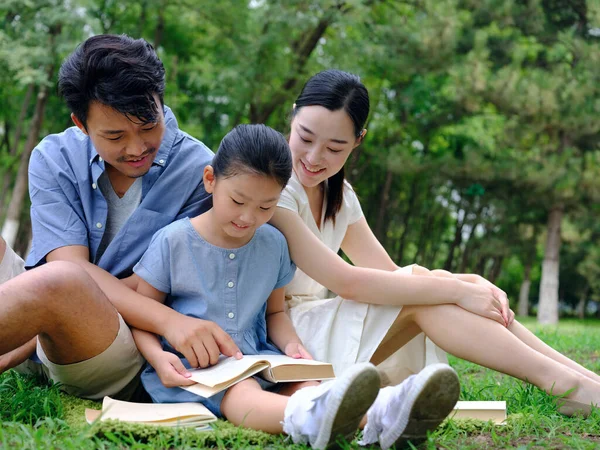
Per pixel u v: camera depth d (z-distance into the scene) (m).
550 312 17.31
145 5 14.79
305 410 2.15
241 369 2.43
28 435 2.07
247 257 2.75
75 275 2.41
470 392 3.11
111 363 2.62
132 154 2.61
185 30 16.11
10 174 17.33
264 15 13.34
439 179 16.81
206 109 16.89
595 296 27.42
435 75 16.52
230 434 2.24
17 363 2.80
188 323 2.58
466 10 16.81
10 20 14.53
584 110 15.35
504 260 27.92
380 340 2.82
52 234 2.88
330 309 2.93
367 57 15.12
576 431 2.54
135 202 3.00
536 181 16.08
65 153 3.00
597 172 15.94
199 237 2.72
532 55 17.23
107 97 2.47
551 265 17.42
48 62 13.44
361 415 2.07
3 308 2.26
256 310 2.77
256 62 14.05
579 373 2.75
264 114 15.15
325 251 2.88
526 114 15.58
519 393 2.93
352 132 2.92
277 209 2.91
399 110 18.52
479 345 2.75
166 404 2.49
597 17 15.26
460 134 20.72
